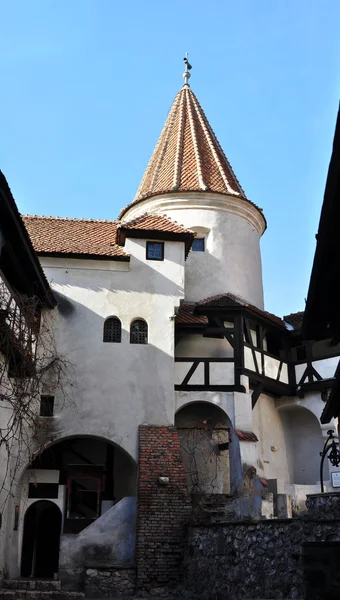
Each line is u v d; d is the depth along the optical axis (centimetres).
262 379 2234
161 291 2038
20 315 1262
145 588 1625
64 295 1991
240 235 2628
